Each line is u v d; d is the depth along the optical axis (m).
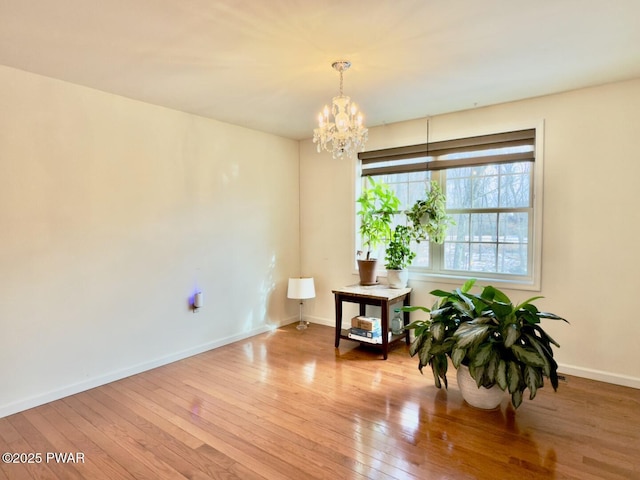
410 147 3.82
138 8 1.77
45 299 2.63
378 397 2.67
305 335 4.17
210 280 3.72
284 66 2.46
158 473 1.87
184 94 2.98
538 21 1.92
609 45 2.20
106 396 2.72
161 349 3.33
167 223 3.35
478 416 2.39
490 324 2.33
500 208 3.42
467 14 1.85
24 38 2.06
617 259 2.85
